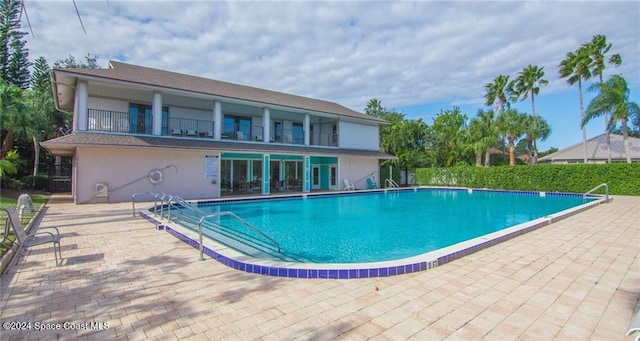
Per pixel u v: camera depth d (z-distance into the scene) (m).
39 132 23.05
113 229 8.30
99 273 4.75
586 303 3.68
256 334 2.99
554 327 3.13
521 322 3.23
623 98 23.03
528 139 34.41
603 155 34.41
